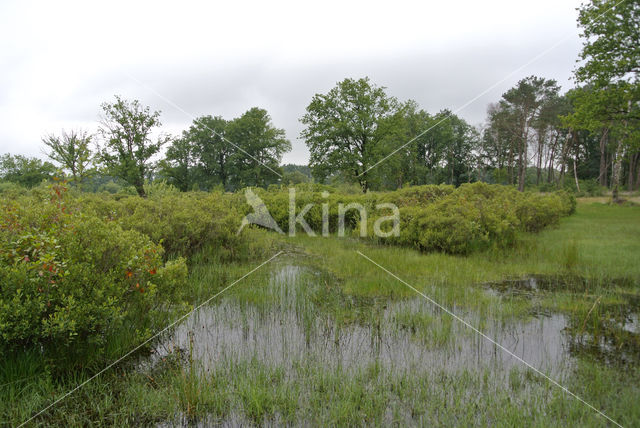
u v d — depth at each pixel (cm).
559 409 298
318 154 3109
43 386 330
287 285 662
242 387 335
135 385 342
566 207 1766
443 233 916
